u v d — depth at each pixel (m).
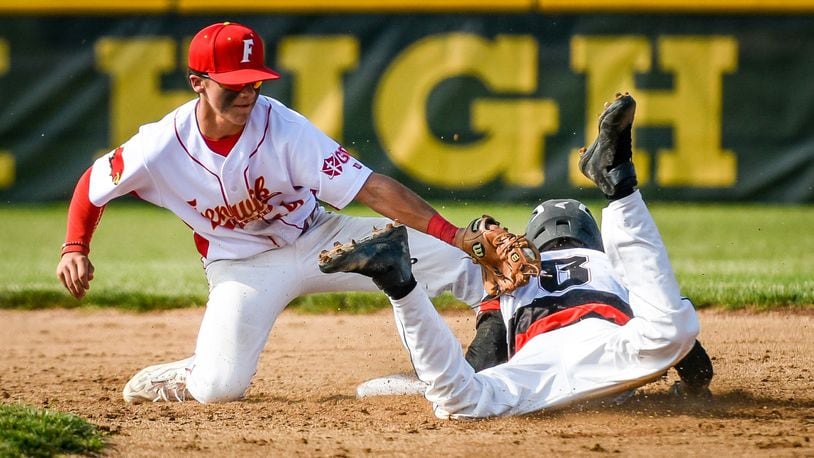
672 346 14.58
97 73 46.84
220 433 15.31
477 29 45.09
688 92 44.69
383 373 21.55
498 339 17.11
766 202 45.19
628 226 14.47
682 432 14.89
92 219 17.53
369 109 45.72
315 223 18.75
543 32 44.84
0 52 46.88
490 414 15.61
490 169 45.50
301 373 21.56
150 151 17.02
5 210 50.94
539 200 45.44
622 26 44.59
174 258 38.62
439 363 15.02
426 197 45.78
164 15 46.34
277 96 46.00
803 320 25.48
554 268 16.86
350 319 27.30
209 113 16.53
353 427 15.72
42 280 33.03
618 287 16.64
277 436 15.05
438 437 14.75
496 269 16.52
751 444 14.11
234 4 45.88
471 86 45.22
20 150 47.31
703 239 40.66
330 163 16.78
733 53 44.47
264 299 18.09
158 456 13.85
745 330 24.44
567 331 15.80
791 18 44.19
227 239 18.25
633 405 16.89
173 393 18.36
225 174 16.97
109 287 31.30
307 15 45.69
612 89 44.78
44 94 46.97
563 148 45.16
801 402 17.38
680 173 45.09
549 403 15.52
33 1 46.56
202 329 18.22
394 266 14.26
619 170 14.34
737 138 44.84
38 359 23.55
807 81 44.38
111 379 21.22
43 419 14.59
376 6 45.38
